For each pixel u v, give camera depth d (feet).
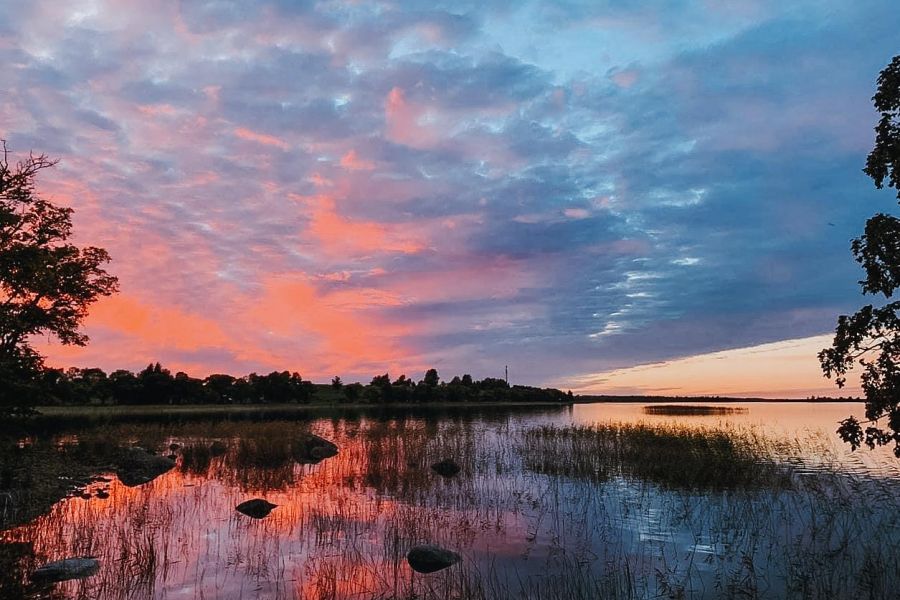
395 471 72.74
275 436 111.96
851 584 32.58
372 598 30.68
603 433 102.94
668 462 73.10
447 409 370.73
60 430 145.18
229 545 40.81
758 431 117.60
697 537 42.63
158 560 37.14
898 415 35.14
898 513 48.37
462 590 31.35
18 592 31.78
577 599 30.37
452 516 49.49
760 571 34.99
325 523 46.91
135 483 70.69
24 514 52.19
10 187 91.81
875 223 35.50
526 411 331.77
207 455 96.02
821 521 46.34
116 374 368.68
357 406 424.05
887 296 35.55
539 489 61.57
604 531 44.50
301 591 31.89
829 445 94.89
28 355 89.45
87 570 35.01
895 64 35.53
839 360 37.29
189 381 393.50
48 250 100.17
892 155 35.22
